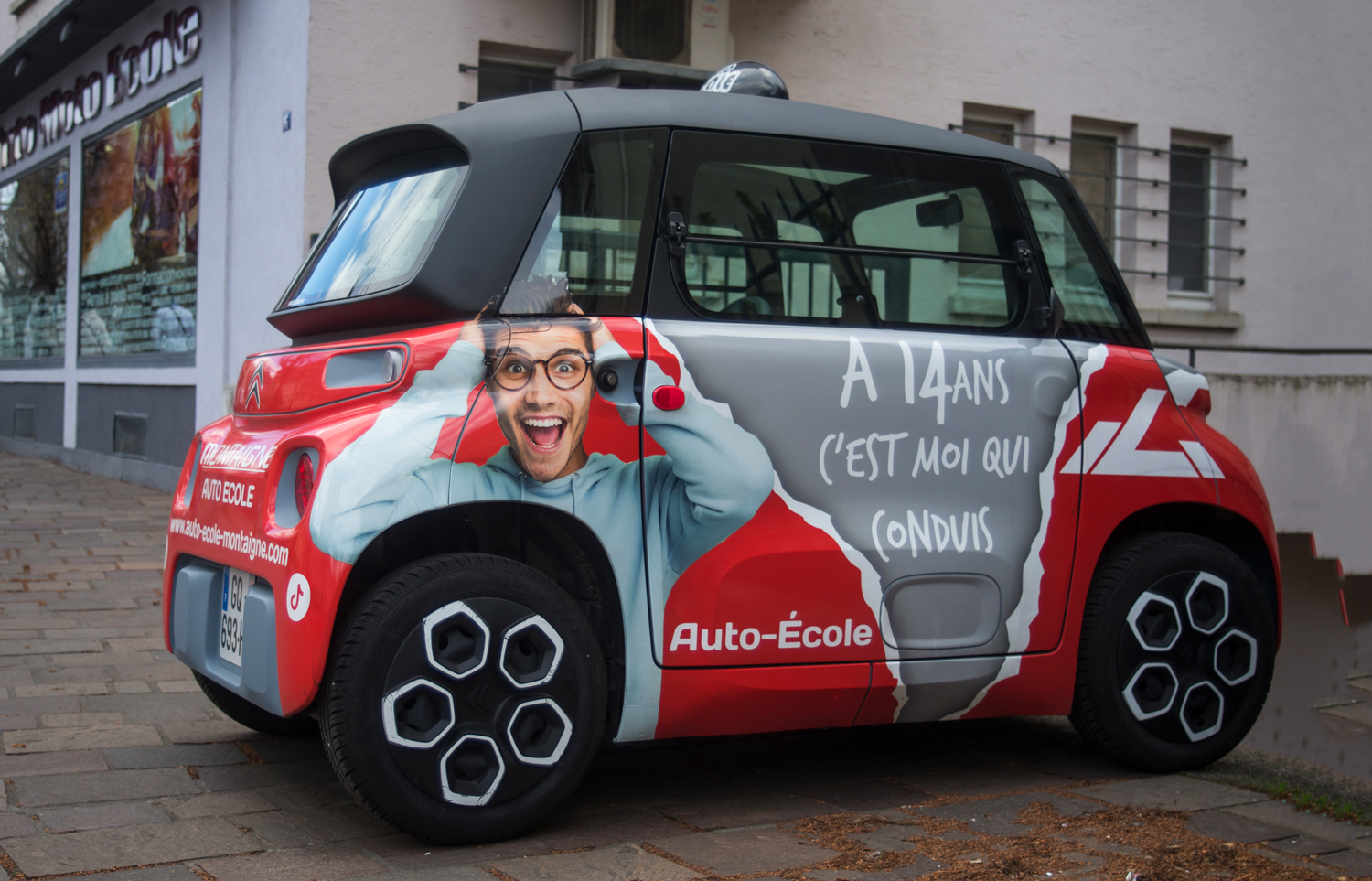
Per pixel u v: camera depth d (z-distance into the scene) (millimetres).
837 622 3451
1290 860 3146
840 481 3473
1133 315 4094
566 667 3189
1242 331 12711
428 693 3051
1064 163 11883
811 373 3455
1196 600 4027
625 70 9648
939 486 3604
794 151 3596
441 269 3152
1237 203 12711
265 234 9867
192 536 3613
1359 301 13281
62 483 12492
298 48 9242
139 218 12781
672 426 3285
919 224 3740
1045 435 3766
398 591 3037
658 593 3268
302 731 4164
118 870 2887
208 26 11023
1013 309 3844
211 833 3168
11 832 3137
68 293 15031
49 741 4023
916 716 3635
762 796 3658
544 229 3260
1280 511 9664
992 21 11445
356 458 3010
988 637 3658
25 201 16906
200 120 11234
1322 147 13047
